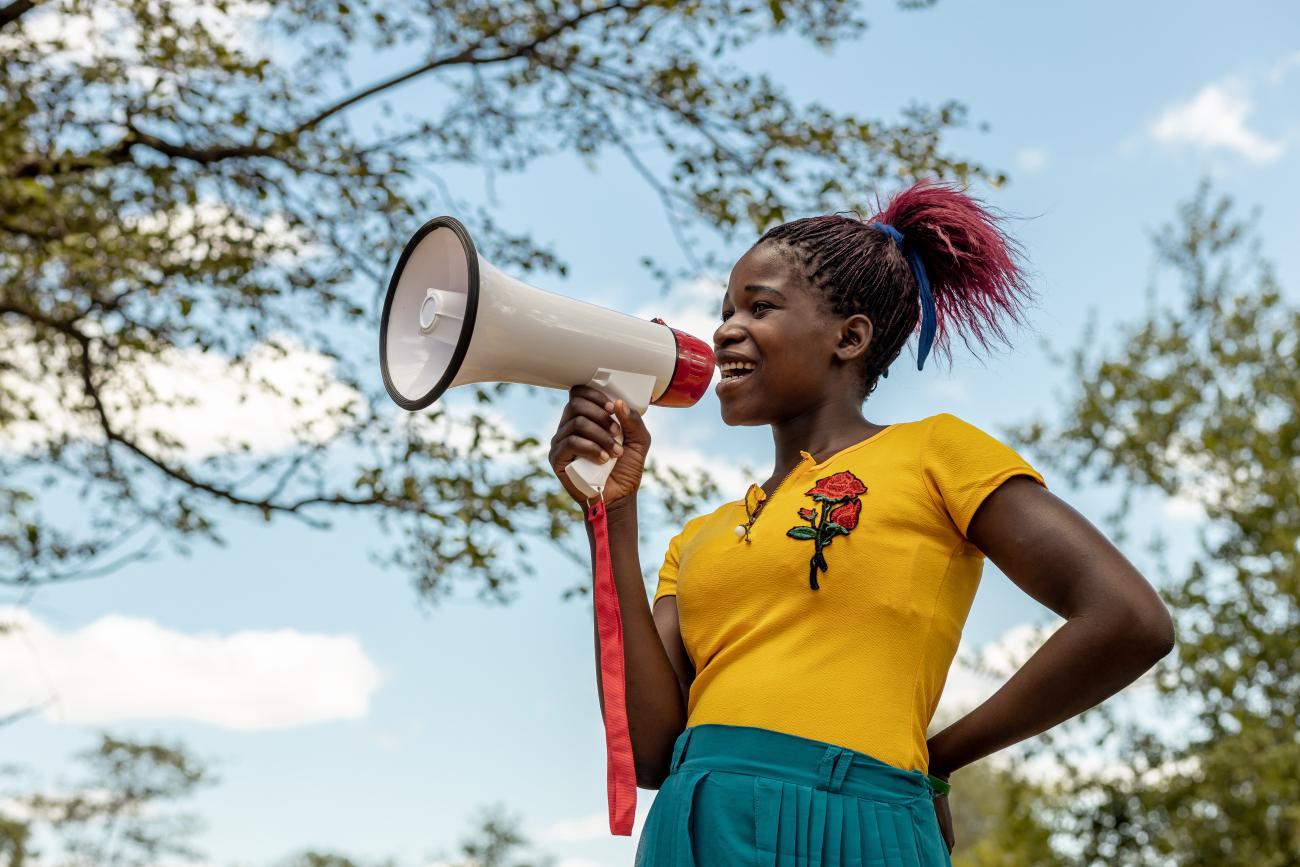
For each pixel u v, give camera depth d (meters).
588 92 6.43
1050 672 1.61
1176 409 9.16
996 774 9.29
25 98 5.64
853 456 1.78
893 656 1.64
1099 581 1.59
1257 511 8.66
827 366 1.91
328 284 6.30
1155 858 8.70
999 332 2.16
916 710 1.64
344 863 28.30
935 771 1.74
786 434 1.93
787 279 1.92
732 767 1.63
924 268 2.09
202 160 6.25
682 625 1.84
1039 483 1.69
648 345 1.88
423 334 1.87
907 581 1.66
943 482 1.69
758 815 1.58
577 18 6.38
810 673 1.64
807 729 1.61
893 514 1.68
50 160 5.68
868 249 1.97
